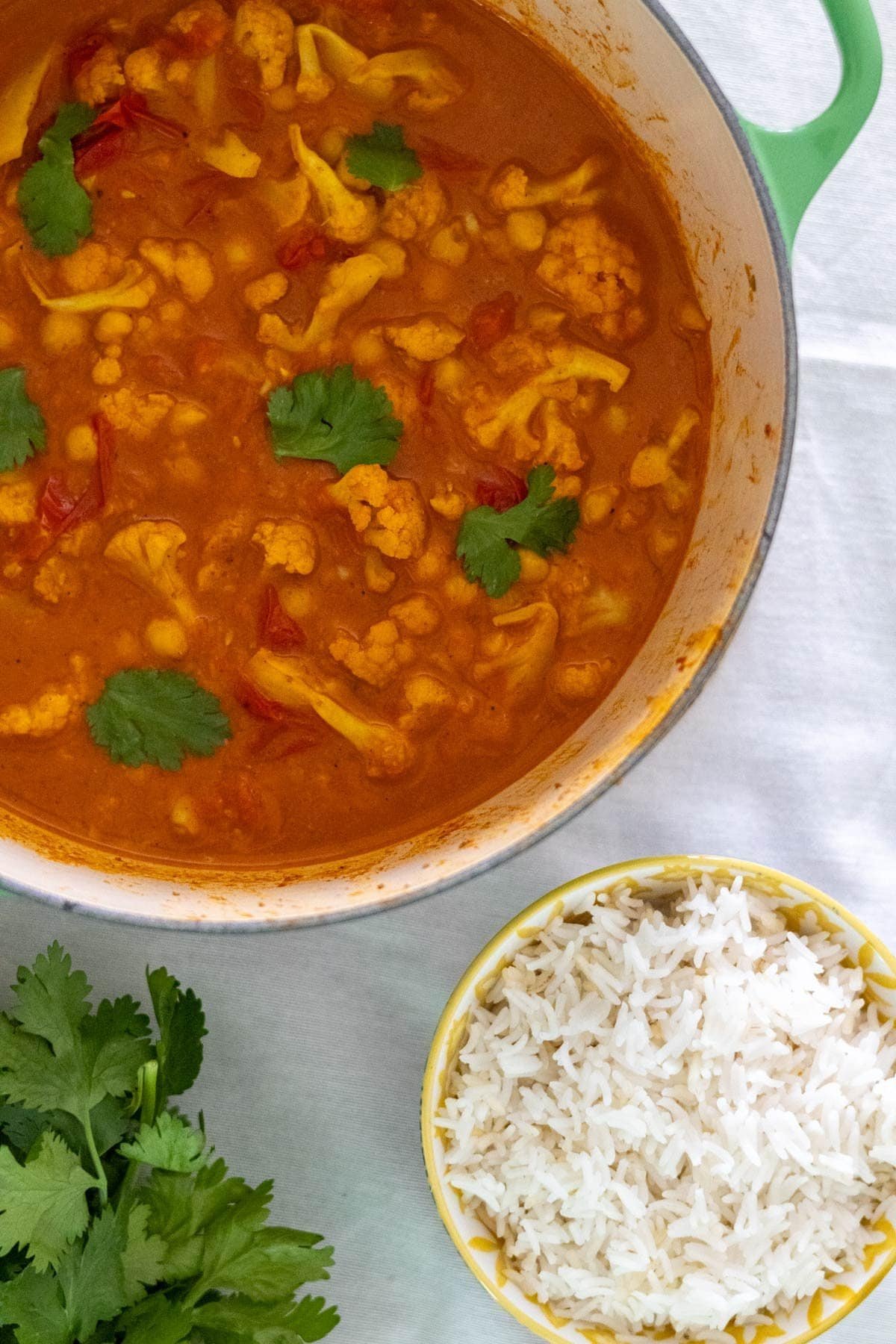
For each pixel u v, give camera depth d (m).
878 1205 0.57
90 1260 0.52
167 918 0.51
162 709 0.54
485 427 0.54
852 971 0.57
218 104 0.54
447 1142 0.56
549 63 0.55
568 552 0.55
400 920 0.58
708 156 0.53
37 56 0.54
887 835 0.59
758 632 0.59
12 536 0.54
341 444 0.54
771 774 0.59
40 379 0.54
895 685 0.59
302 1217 0.58
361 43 0.54
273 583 0.54
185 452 0.54
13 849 0.53
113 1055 0.54
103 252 0.54
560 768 0.54
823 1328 0.56
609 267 0.55
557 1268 0.56
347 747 0.54
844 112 0.52
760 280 0.53
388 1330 0.58
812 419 0.59
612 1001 0.56
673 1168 0.56
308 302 0.54
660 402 0.55
